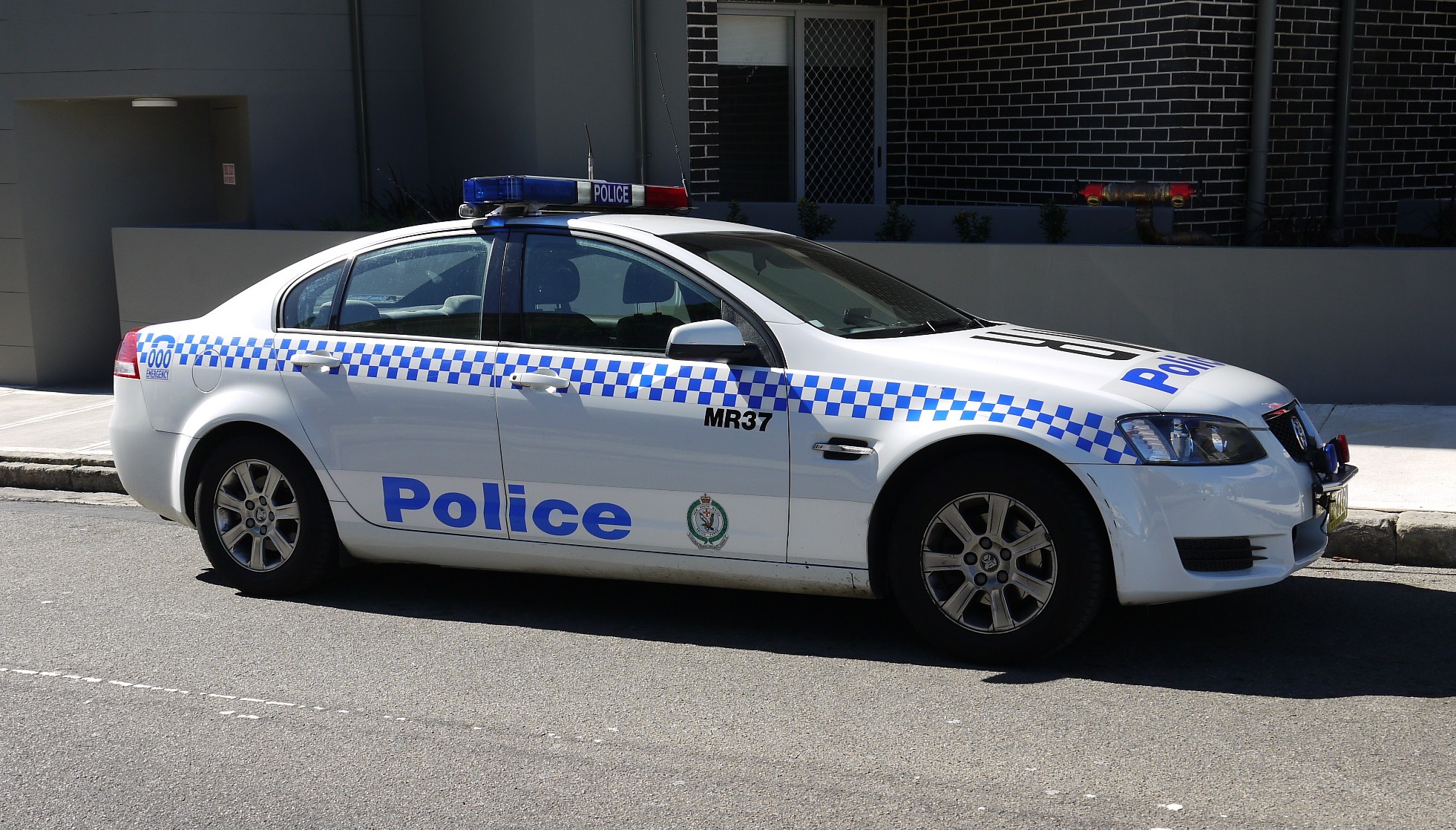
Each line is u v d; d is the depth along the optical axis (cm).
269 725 449
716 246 546
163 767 416
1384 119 1068
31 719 457
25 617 573
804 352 500
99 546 695
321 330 582
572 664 505
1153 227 916
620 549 526
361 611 576
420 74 1142
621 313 531
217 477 595
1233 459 464
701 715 450
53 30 1072
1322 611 543
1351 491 659
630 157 1055
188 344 602
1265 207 997
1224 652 498
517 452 533
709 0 1059
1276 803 373
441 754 422
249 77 1073
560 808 382
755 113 1188
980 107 1138
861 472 483
